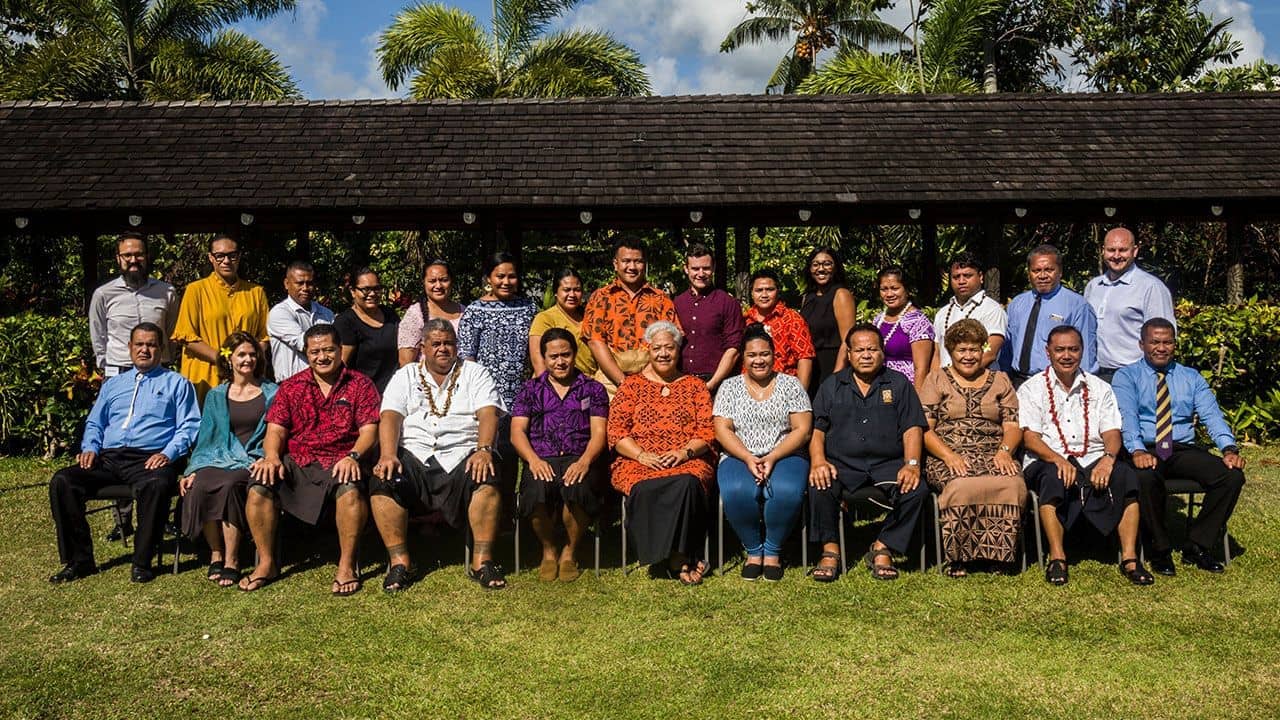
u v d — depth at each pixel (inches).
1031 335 247.3
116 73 823.1
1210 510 219.0
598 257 557.0
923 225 465.4
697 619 192.9
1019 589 208.5
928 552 231.1
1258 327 369.4
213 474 217.6
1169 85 729.6
